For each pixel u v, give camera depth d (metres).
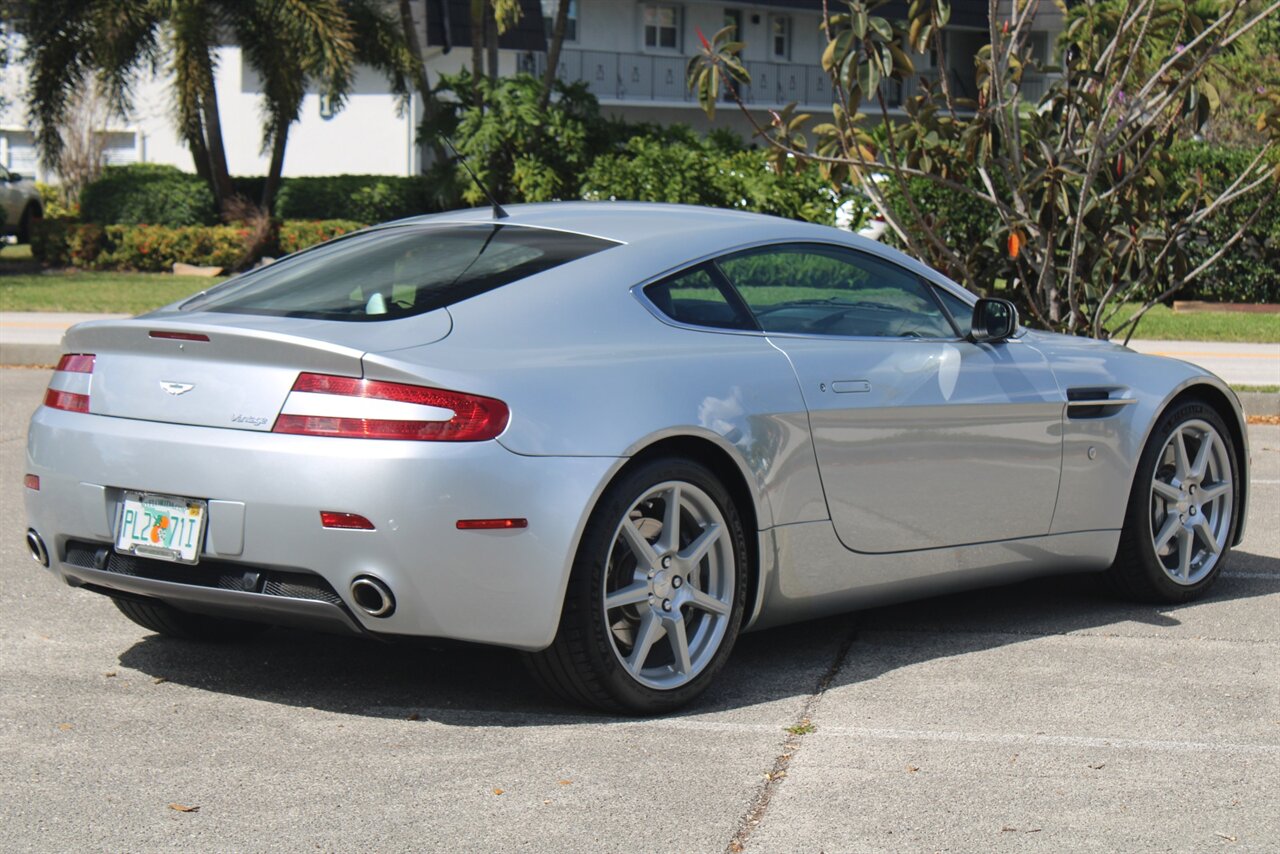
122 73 26.09
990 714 4.53
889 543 5.08
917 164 10.13
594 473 4.20
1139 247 9.98
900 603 5.92
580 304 4.50
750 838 3.53
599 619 4.28
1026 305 10.69
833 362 4.93
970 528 5.31
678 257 4.78
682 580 4.52
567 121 24.58
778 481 4.71
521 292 4.46
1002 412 5.34
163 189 26.88
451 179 24.78
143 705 4.53
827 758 4.11
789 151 9.71
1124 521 5.84
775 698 4.69
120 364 4.44
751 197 22.08
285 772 3.96
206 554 4.18
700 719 4.47
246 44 26.81
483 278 4.52
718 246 4.90
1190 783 3.93
